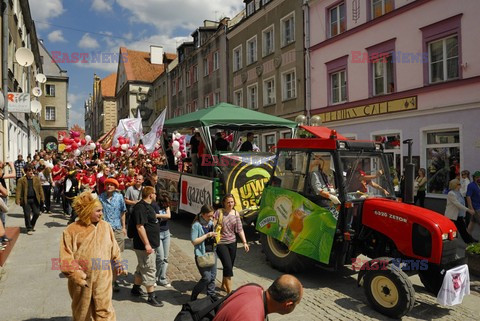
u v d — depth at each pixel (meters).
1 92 13.92
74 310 3.77
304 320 4.82
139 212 5.14
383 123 14.94
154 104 48.00
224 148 11.55
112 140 14.59
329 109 17.67
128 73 50.41
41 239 8.66
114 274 4.11
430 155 13.28
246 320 2.27
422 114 13.29
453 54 12.51
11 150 17.27
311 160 6.30
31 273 6.30
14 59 18.06
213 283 5.26
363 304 5.36
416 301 5.56
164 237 5.89
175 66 38.28
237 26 25.39
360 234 5.85
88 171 10.28
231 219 5.57
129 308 5.06
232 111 10.89
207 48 30.23
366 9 15.62
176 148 11.31
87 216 3.82
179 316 2.59
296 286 2.41
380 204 5.64
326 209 5.87
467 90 11.88
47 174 12.21
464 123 11.99
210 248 5.17
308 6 18.88
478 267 6.68
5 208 7.05
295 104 20.03
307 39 18.86
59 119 43.47
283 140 6.91
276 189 6.84
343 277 6.54
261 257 7.72
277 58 21.30
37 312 4.81
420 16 13.36
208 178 9.31
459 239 5.16
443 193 12.74
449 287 4.89
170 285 5.98
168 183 11.80
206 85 30.78
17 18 18.89
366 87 15.68
